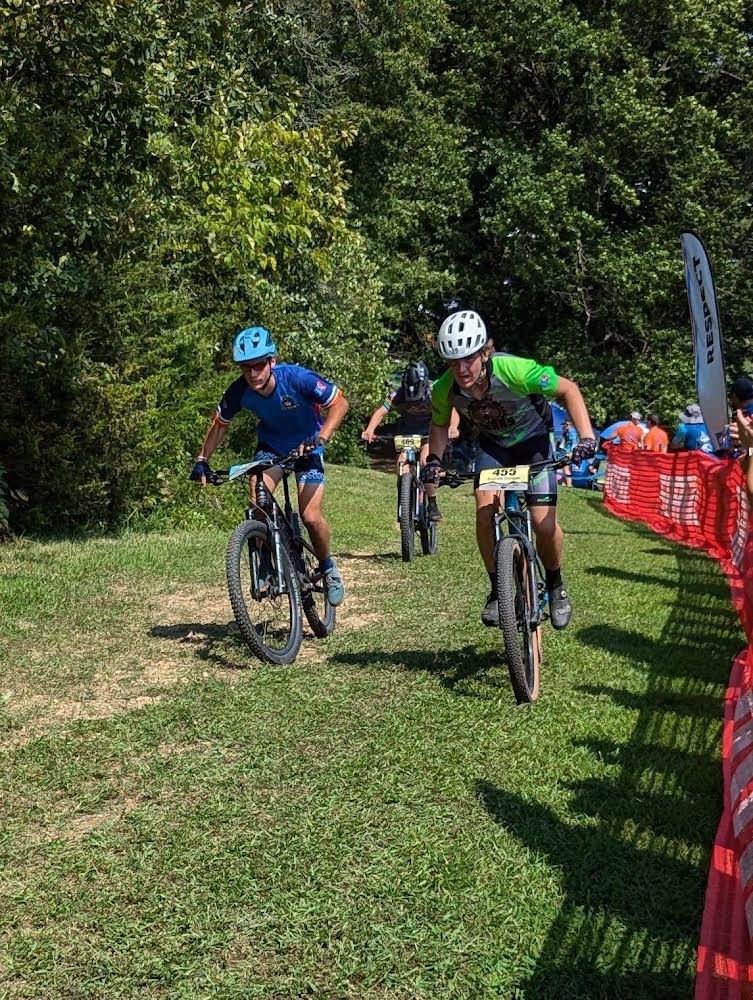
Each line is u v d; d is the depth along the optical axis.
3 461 9.49
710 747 4.20
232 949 2.69
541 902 2.89
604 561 9.69
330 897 2.92
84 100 8.74
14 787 3.74
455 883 2.99
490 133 26.25
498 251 27.12
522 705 4.66
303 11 20.62
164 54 9.23
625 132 23.19
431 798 3.61
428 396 9.18
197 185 11.31
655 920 2.80
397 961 2.62
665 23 24.25
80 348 9.43
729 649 6.05
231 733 4.26
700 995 2.33
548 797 3.62
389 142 24.97
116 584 7.36
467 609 6.85
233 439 13.60
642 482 14.20
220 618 6.46
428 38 24.30
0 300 8.66
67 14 8.12
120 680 5.09
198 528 10.77
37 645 5.67
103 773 3.87
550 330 25.97
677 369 23.69
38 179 8.66
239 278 13.09
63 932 2.78
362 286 20.03
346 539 10.25
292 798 3.61
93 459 9.80
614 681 5.17
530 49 24.38
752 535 3.97
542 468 4.77
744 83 24.81
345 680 5.04
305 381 5.56
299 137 11.92
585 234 24.14
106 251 9.72
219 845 3.25
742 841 3.00
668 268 22.84
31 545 8.77
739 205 24.12
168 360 10.67
